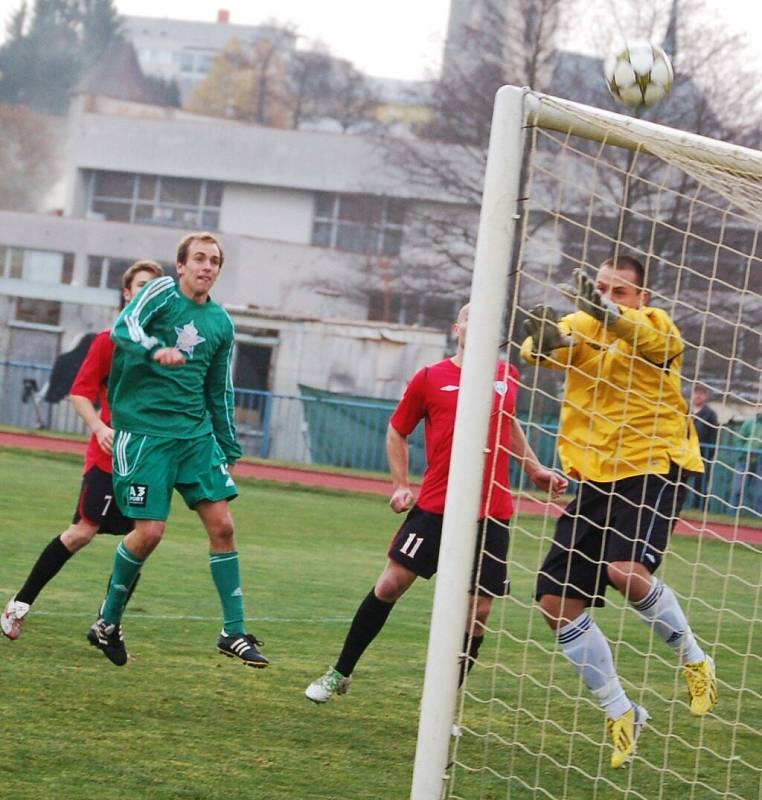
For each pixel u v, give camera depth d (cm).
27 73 19175
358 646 1550
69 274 14275
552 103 1270
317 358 7531
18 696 1474
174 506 3869
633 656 2100
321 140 14625
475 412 1226
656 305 6228
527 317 1391
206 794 1189
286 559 3030
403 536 1555
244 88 19062
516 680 1817
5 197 18588
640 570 1456
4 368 7044
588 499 1483
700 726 1605
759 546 4372
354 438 6531
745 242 4522
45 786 1169
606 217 6725
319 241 14675
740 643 2322
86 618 1977
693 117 8169
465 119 10181
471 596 1488
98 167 14975
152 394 1596
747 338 3856
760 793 1350
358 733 1462
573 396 1491
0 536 2833
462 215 10419
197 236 1608
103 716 1427
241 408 6769
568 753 1472
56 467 4778
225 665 1744
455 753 1273
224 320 1628
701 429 5234
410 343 7550
